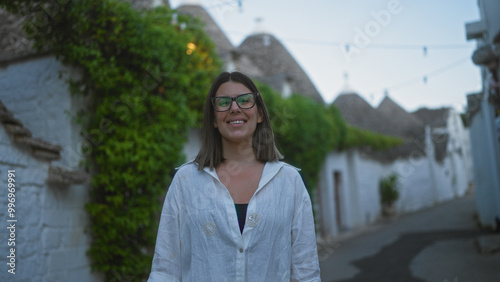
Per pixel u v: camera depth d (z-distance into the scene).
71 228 4.60
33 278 3.98
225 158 1.90
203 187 1.77
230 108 1.86
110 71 4.89
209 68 7.04
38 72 5.07
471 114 11.16
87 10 4.76
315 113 11.00
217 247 1.68
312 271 1.79
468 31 6.70
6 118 3.75
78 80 4.95
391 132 21.03
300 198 1.85
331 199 12.98
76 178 4.41
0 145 3.72
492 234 9.43
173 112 5.56
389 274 6.32
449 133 29.55
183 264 1.76
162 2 7.77
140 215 4.94
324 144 11.41
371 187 16.95
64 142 4.83
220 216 1.70
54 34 4.82
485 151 10.01
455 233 10.43
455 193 31.62
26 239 3.94
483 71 7.97
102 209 4.82
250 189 1.79
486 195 10.57
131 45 4.98
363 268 7.02
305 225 1.83
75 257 4.61
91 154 4.99
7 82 5.19
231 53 10.02
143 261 5.05
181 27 6.72
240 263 1.65
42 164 4.25
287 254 1.74
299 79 13.40
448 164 30.67
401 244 9.50
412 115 24.81
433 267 6.46
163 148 5.29
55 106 4.93
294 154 10.09
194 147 7.05
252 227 1.69
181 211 1.80
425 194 23.62
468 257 6.96
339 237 12.45
